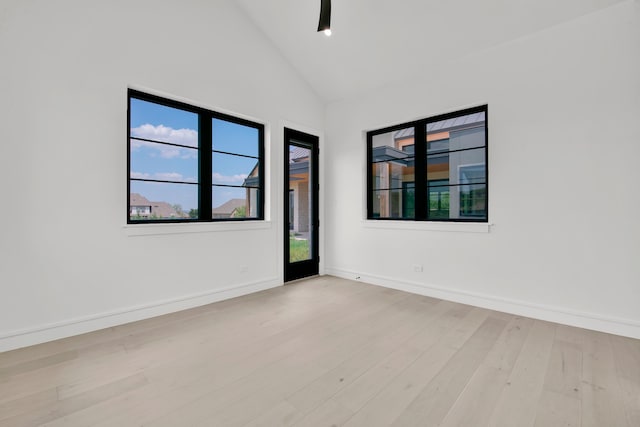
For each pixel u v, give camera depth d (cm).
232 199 364
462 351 219
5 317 216
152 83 285
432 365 199
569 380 181
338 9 329
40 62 228
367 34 343
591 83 257
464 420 146
